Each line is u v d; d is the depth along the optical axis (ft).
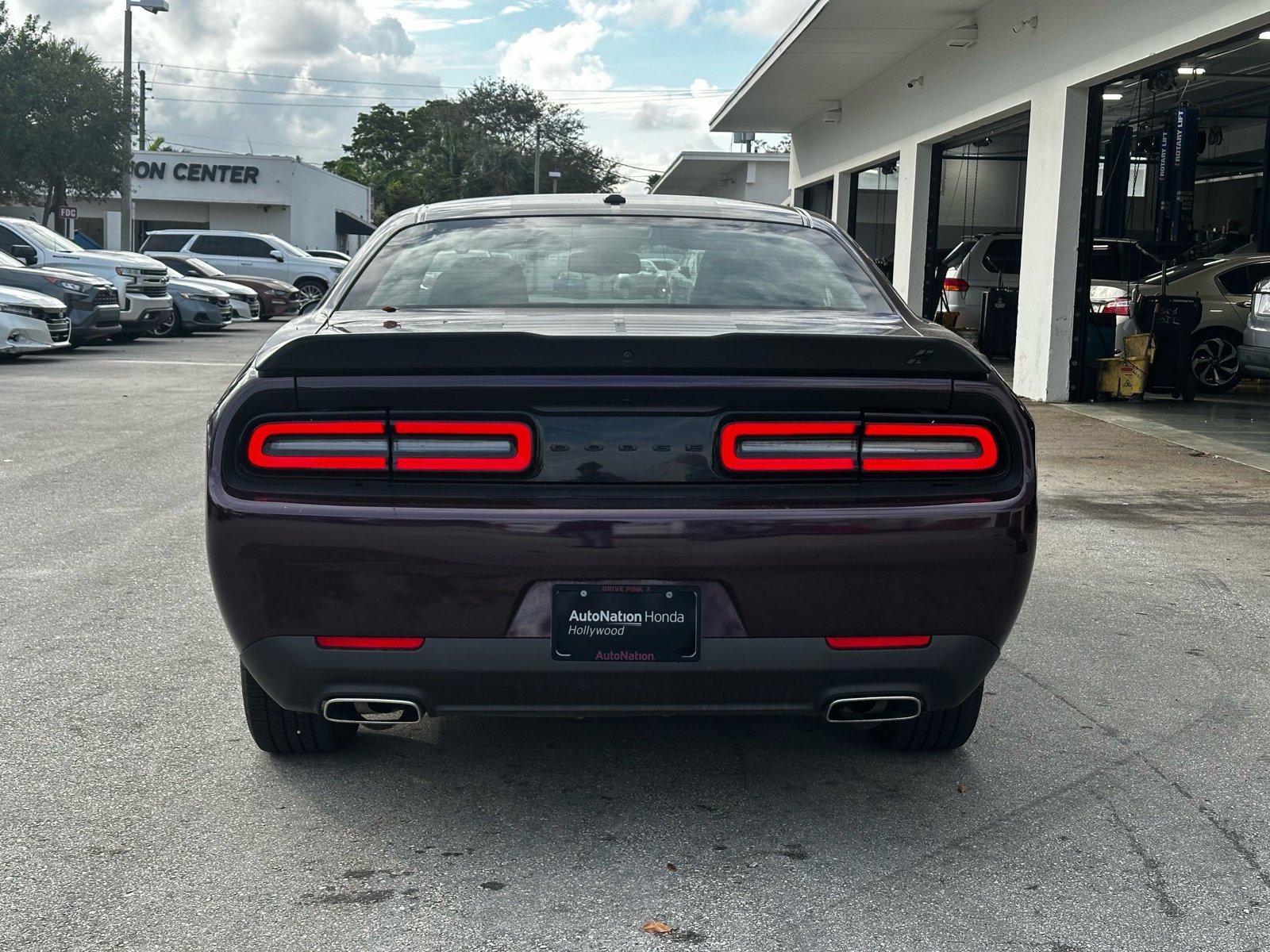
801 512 8.29
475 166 252.62
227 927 7.92
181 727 11.47
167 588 16.39
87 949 7.63
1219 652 14.29
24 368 47.88
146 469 25.62
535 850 9.06
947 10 47.44
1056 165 40.29
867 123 64.85
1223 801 10.12
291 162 158.71
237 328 79.97
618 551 8.21
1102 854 9.12
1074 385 40.91
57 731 11.35
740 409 8.37
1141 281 47.60
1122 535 20.70
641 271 10.79
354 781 10.30
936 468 8.52
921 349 8.27
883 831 9.48
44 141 107.86
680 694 8.57
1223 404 41.16
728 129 86.33
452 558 8.23
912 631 8.54
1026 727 11.82
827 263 11.19
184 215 160.97
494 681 8.47
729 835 9.37
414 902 8.27
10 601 15.67
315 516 8.25
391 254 11.20
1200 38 31.89
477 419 8.31
